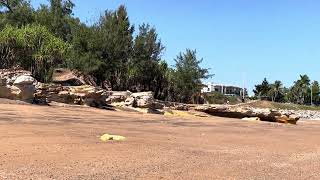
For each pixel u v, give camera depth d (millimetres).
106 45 63031
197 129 29203
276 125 43188
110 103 44688
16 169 11430
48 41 52719
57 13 74938
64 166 12188
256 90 172250
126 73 65312
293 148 20719
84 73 61531
